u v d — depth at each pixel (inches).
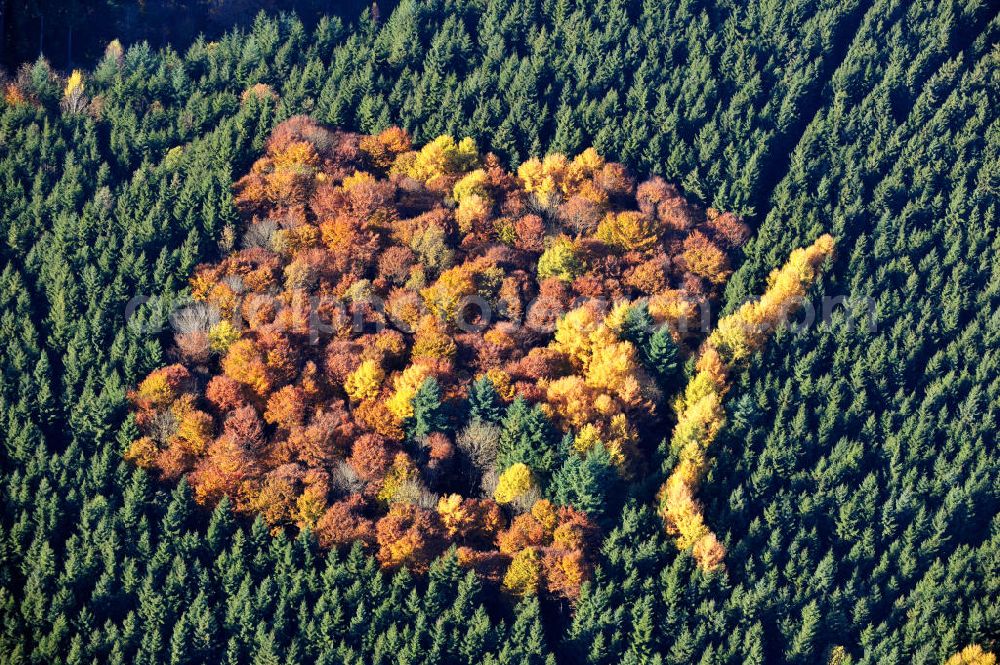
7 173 5821.9
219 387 5078.7
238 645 4382.4
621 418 5059.1
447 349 5319.9
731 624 4591.5
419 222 5831.7
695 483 4950.8
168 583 4480.8
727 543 4788.4
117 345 5187.0
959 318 5826.8
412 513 4712.1
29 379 5049.2
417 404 4975.4
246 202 5861.2
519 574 4589.1
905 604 4722.0
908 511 4985.2
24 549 4601.4
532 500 4813.0
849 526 4928.6
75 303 5334.6
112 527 4618.6
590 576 4621.1
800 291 5777.6
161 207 5743.1
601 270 5792.3
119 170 6067.9
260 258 5629.9
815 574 4717.0
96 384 5078.7
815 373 5511.8
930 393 5413.4
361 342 5339.6
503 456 4948.3
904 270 5930.1
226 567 4542.3
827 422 5260.8
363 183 5925.2
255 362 5142.7
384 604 4461.1
